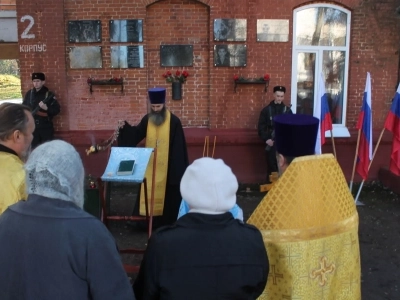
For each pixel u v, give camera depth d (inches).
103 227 76.5
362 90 337.4
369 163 276.5
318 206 87.5
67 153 76.0
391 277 197.8
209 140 326.0
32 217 73.9
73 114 328.2
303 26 330.3
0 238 74.4
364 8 329.1
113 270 74.2
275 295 87.2
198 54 328.5
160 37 326.6
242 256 77.1
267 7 322.7
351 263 90.4
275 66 328.2
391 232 249.9
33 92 310.5
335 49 334.0
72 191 76.0
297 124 89.2
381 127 341.1
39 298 71.8
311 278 86.4
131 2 318.3
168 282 75.4
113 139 214.2
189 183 79.3
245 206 292.5
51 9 316.2
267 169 328.5
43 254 72.1
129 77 325.7
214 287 75.6
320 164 89.3
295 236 86.0
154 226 235.6
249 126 331.6
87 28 319.6
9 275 73.2
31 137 105.4
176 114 332.8
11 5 379.6
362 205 294.8
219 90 327.6
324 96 269.9
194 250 76.3
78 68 323.0
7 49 355.3
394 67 336.8
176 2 323.3
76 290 72.7
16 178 98.4
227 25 321.1
